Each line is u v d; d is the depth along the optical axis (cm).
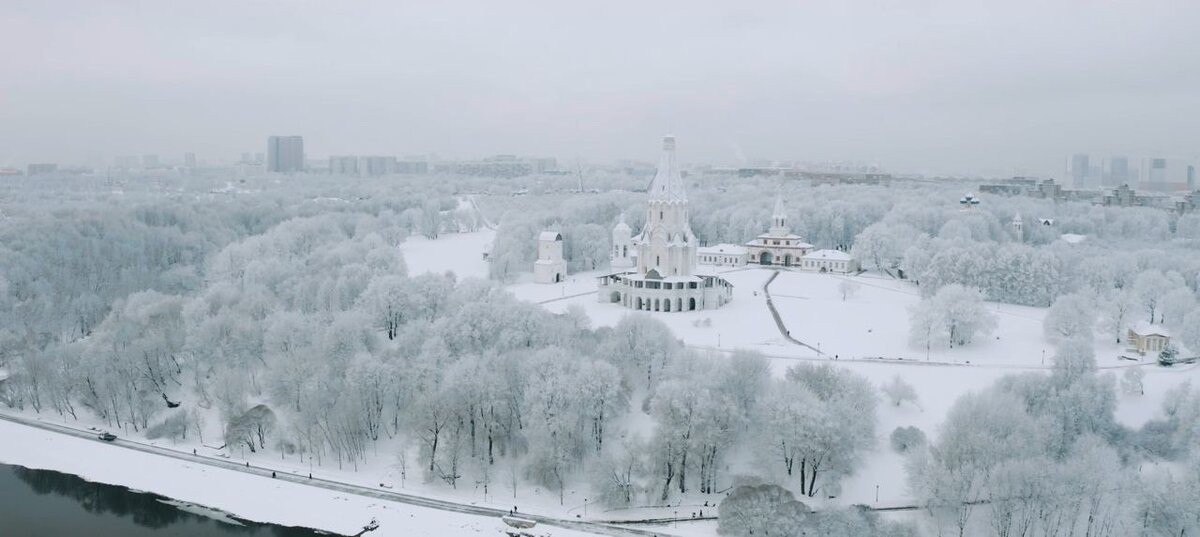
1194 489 17662
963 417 19950
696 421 19988
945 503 18038
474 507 19975
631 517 19425
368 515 19650
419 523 19262
